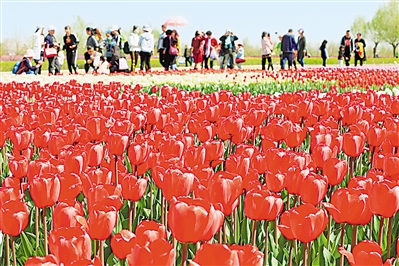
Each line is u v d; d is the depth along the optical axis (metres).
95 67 40.50
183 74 33.56
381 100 12.31
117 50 39.84
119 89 19.36
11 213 3.77
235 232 4.89
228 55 49.06
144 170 5.89
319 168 5.89
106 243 5.07
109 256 4.57
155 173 4.82
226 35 48.75
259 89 24.19
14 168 5.41
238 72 36.94
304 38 52.16
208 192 4.03
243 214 5.58
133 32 43.44
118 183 6.07
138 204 6.02
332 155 5.87
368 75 26.86
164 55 44.53
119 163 6.37
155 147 6.70
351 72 31.59
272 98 13.36
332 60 100.75
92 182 4.82
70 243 3.02
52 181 4.27
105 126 7.34
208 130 7.30
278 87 25.31
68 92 17.48
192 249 4.85
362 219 4.07
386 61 100.50
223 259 2.47
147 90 23.27
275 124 7.30
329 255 4.57
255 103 10.95
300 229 3.61
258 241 5.05
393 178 5.49
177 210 3.05
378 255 3.02
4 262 4.62
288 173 4.78
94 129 7.29
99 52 41.47
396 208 3.99
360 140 6.31
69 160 5.22
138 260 2.58
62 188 4.51
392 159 5.47
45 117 9.26
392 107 10.73
